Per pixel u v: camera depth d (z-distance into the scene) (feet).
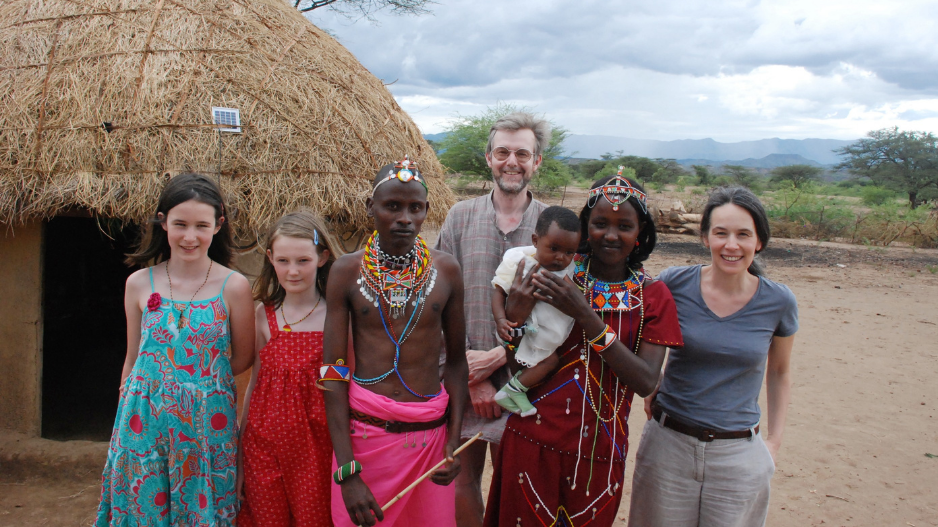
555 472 7.91
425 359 8.29
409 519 8.46
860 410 21.11
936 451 17.95
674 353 8.89
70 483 14.43
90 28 16.69
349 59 20.62
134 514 8.84
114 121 15.01
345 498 7.68
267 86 16.72
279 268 9.04
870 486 15.75
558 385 8.00
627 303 7.92
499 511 8.38
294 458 9.09
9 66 15.85
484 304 10.83
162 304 8.87
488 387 10.46
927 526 13.93
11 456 14.80
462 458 10.93
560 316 7.83
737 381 8.58
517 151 10.69
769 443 9.18
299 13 21.61
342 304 8.10
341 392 7.96
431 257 8.58
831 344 29.12
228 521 9.20
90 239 27.91
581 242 8.37
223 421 9.11
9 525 12.67
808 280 45.27
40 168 14.37
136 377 8.80
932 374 25.09
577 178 152.25
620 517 14.11
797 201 79.51
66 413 19.04
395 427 8.07
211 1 18.30
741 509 8.59
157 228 9.35
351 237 17.61
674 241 62.18
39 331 15.66
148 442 8.79
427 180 19.07
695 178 170.60
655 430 9.08
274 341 9.21
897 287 43.16
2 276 15.44
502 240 10.95
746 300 8.57
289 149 15.88
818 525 13.85
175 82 15.89
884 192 124.36
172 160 14.70
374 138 17.90
